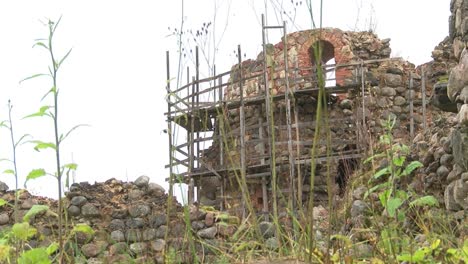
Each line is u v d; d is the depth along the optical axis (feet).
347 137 50.42
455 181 22.24
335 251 13.58
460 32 22.93
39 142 11.34
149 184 36.76
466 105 21.01
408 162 30.58
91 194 36.11
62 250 12.14
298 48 54.44
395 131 52.44
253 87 50.62
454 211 22.29
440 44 55.21
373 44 56.08
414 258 13.03
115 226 34.40
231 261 14.87
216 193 48.24
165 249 14.40
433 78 53.93
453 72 21.76
